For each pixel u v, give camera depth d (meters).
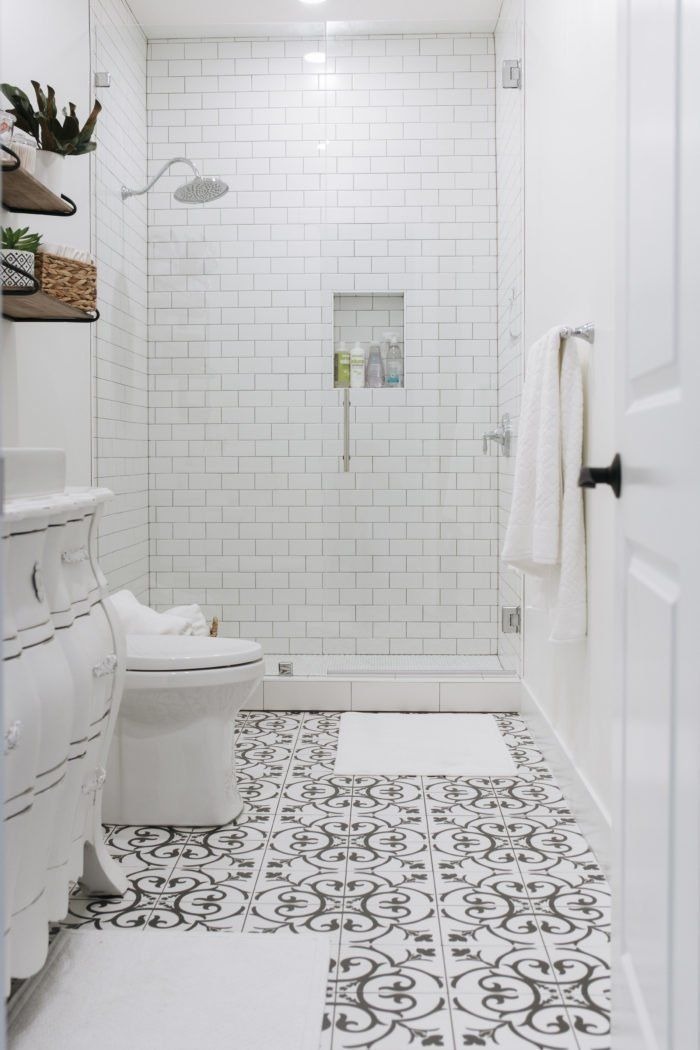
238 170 4.14
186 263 4.14
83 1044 1.56
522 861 2.32
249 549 4.14
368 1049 1.55
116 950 1.88
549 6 2.97
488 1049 1.55
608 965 1.82
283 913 2.04
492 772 3.00
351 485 4.11
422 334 4.12
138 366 4.02
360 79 4.12
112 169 3.70
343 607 4.08
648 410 1.25
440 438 4.09
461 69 4.10
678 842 1.06
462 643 4.06
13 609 1.48
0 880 0.73
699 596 0.99
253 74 4.12
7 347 2.68
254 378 4.14
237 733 3.46
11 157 2.14
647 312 1.26
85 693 1.72
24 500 1.57
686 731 1.04
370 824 2.57
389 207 4.14
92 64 3.45
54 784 1.57
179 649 2.61
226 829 2.55
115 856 2.37
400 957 1.85
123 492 3.85
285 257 4.13
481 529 4.07
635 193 1.34
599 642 2.35
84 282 2.50
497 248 4.10
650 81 1.24
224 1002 1.69
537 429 2.58
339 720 3.63
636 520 1.32
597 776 2.38
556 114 2.87
